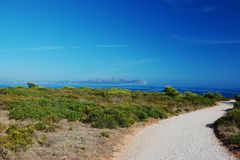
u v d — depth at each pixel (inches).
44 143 551.8
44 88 1897.1
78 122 840.3
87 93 1708.9
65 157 484.7
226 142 623.8
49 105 1011.3
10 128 654.5
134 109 1054.4
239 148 564.7
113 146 585.9
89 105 1104.8
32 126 698.2
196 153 538.9
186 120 996.6
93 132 700.0
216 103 1828.2
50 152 503.5
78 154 506.0
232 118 845.8
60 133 665.6
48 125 738.2
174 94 1918.1
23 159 455.2
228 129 758.5
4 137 554.9
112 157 512.4
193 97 1820.9
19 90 1481.3
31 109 888.9
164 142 633.6
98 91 1841.8
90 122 830.5
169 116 1109.1
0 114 864.3
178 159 500.1
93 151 534.3
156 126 860.0
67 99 1234.6
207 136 705.0
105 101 1392.7
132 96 1678.2
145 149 570.6
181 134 728.3
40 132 657.6
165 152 546.6
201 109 1425.9
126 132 740.7
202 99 1747.0
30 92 1444.4
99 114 878.4
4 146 493.4
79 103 1115.9
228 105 1702.8
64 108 989.8
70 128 723.4
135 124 870.4
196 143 623.5
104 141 611.8
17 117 809.5
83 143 580.4
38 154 490.0
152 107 1162.6
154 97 1712.6
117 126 800.3
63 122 812.6
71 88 2058.3
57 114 871.7
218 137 693.9
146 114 994.7
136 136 703.1
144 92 2009.1
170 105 1439.5
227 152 546.3
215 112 1274.6
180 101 1637.6
